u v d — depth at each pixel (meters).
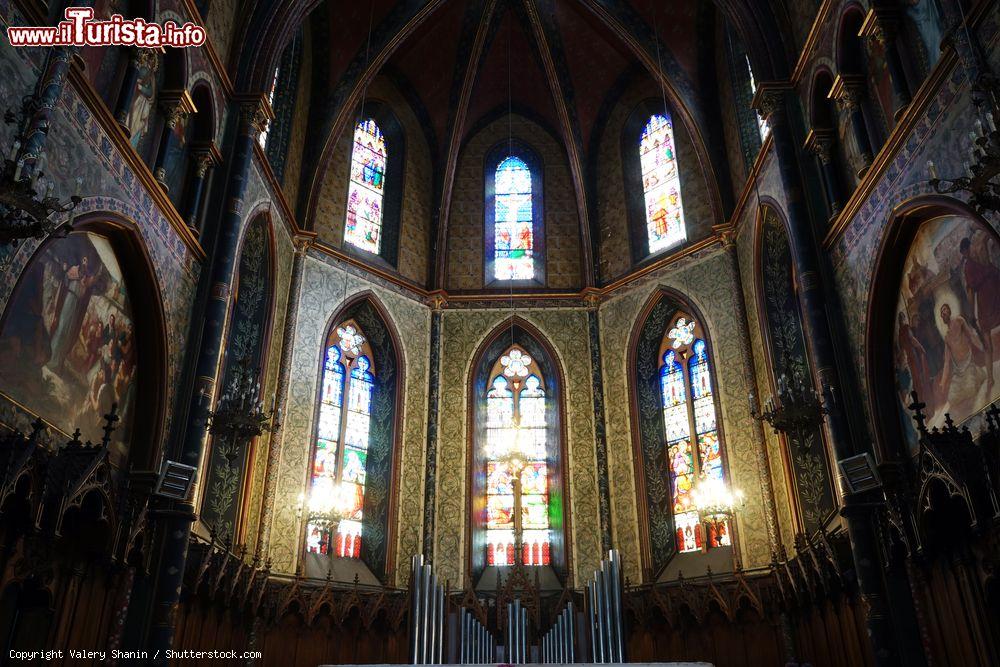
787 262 19.03
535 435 23.03
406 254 24.50
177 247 14.55
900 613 12.39
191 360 14.66
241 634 16.55
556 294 24.34
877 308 13.73
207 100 16.12
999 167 8.49
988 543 10.49
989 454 10.08
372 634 19.12
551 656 15.66
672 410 21.83
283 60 21.61
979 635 10.79
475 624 16.14
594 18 24.88
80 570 11.23
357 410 22.00
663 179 24.53
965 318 11.49
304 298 21.11
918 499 11.62
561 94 25.86
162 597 12.58
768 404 14.88
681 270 22.36
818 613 15.90
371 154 25.27
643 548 20.28
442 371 23.36
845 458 13.71
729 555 19.02
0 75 9.34
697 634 18.44
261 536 17.80
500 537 21.61
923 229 12.62
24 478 9.32
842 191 15.73
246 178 16.73
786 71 17.77
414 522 21.05
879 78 14.14
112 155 12.16
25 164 8.68
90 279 12.05
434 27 25.03
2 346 9.81
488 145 27.27
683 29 23.50
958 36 10.71
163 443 13.62
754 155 20.67
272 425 17.14
